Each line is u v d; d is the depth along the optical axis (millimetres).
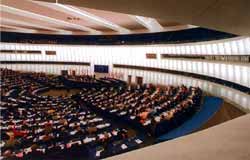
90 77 38094
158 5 6551
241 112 19500
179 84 31359
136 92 27281
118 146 13086
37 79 36219
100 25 31812
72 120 17031
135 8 6977
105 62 41969
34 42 43875
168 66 33156
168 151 2568
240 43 19688
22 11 21953
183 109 18562
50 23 30578
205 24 9070
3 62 43344
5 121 16734
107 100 23469
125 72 39688
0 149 12383
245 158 2424
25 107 20969
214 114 18984
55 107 20562
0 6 20016
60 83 36188
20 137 13867
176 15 7734
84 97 24969
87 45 42438
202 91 26203
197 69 27922
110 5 6719
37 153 11492
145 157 2395
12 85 30625
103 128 16000
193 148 2682
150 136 15789
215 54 24297
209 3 6160
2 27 38250
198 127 16359
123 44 38500
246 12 6781
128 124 18281
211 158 2402
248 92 18969
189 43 27938
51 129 14773
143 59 36781
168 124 16234
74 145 12297
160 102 21609
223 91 23203
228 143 2852
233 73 21406
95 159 11539
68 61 44844
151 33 34781
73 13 21859
